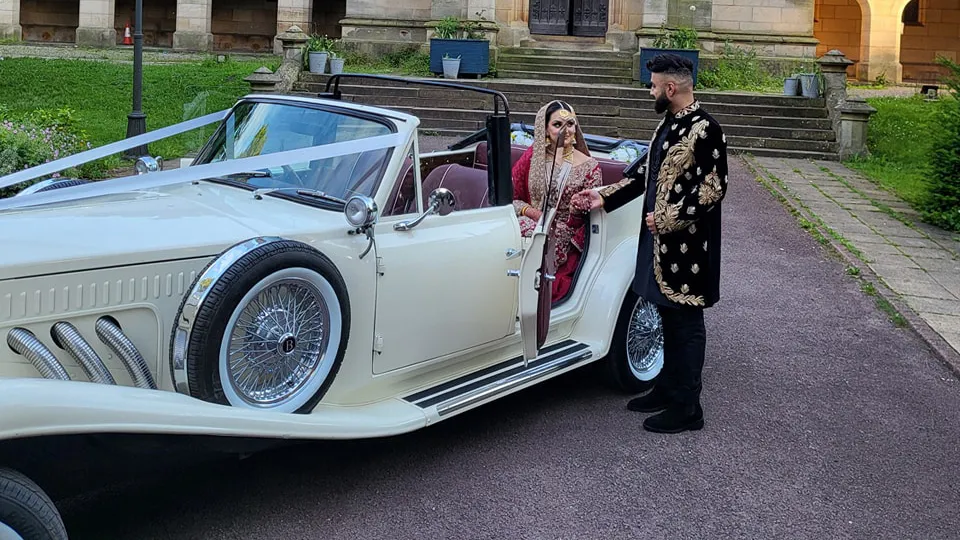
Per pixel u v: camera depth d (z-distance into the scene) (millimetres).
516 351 5324
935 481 4871
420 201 4641
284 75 18516
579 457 4918
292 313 3904
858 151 16922
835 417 5703
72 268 3488
